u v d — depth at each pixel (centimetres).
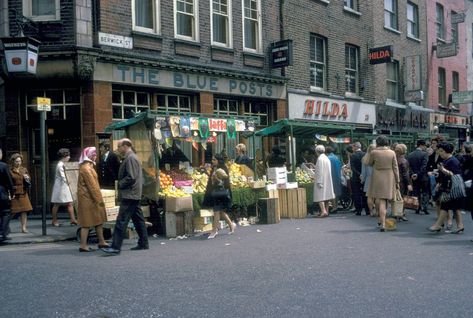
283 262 747
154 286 612
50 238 1008
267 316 490
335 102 2133
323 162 1380
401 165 1302
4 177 970
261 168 1498
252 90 1762
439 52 2817
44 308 526
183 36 1565
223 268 711
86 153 896
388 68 2553
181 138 1134
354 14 2270
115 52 1338
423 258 768
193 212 1095
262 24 1836
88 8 1322
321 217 1372
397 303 531
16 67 1093
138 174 864
